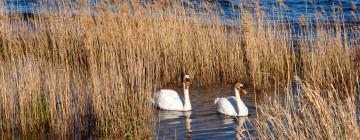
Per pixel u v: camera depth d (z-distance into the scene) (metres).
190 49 19.50
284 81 18.56
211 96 17.88
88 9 19.98
